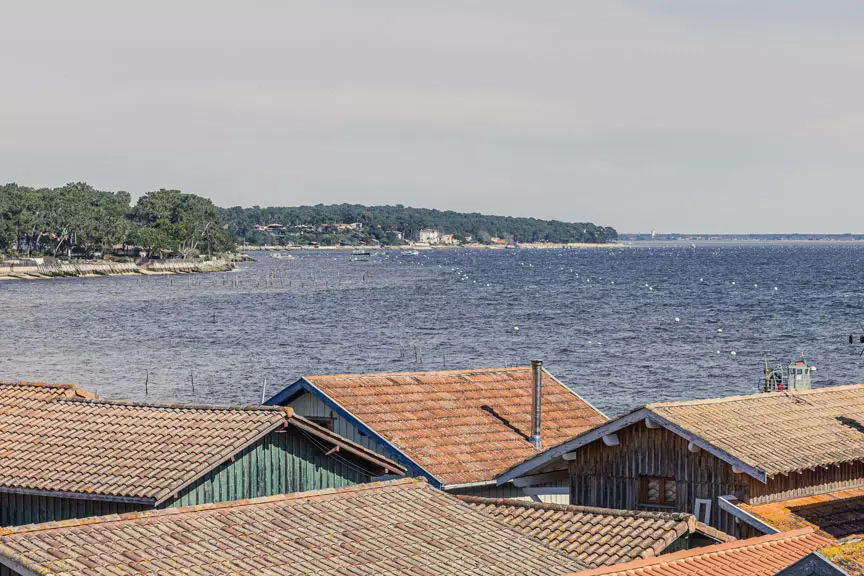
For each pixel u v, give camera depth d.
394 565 40.69
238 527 42.34
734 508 51.75
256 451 51.41
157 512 42.12
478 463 62.12
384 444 62.50
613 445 57.03
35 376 190.62
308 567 39.38
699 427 54.16
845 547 33.50
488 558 42.88
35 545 37.88
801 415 58.62
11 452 51.44
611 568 39.28
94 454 50.31
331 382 67.88
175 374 192.88
